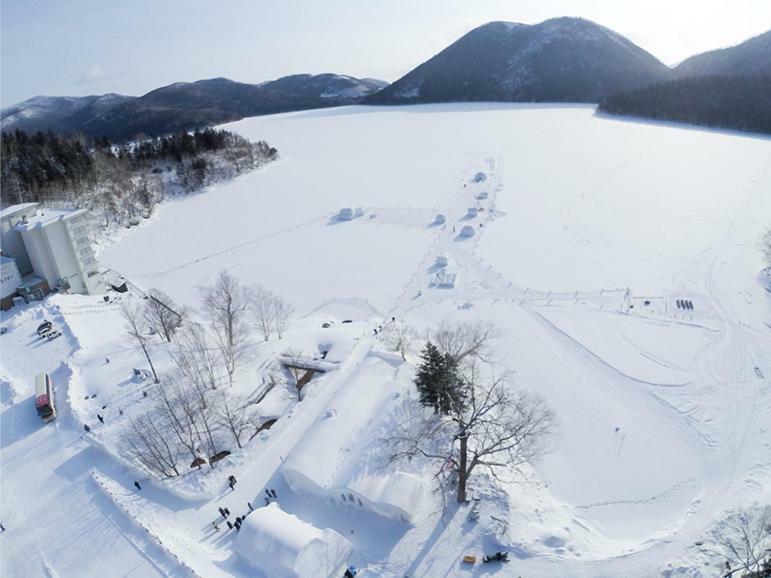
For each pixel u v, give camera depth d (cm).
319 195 15100
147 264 10988
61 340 7200
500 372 6506
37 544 4200
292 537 3825
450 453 4706
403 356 6347
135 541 4147
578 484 4881
